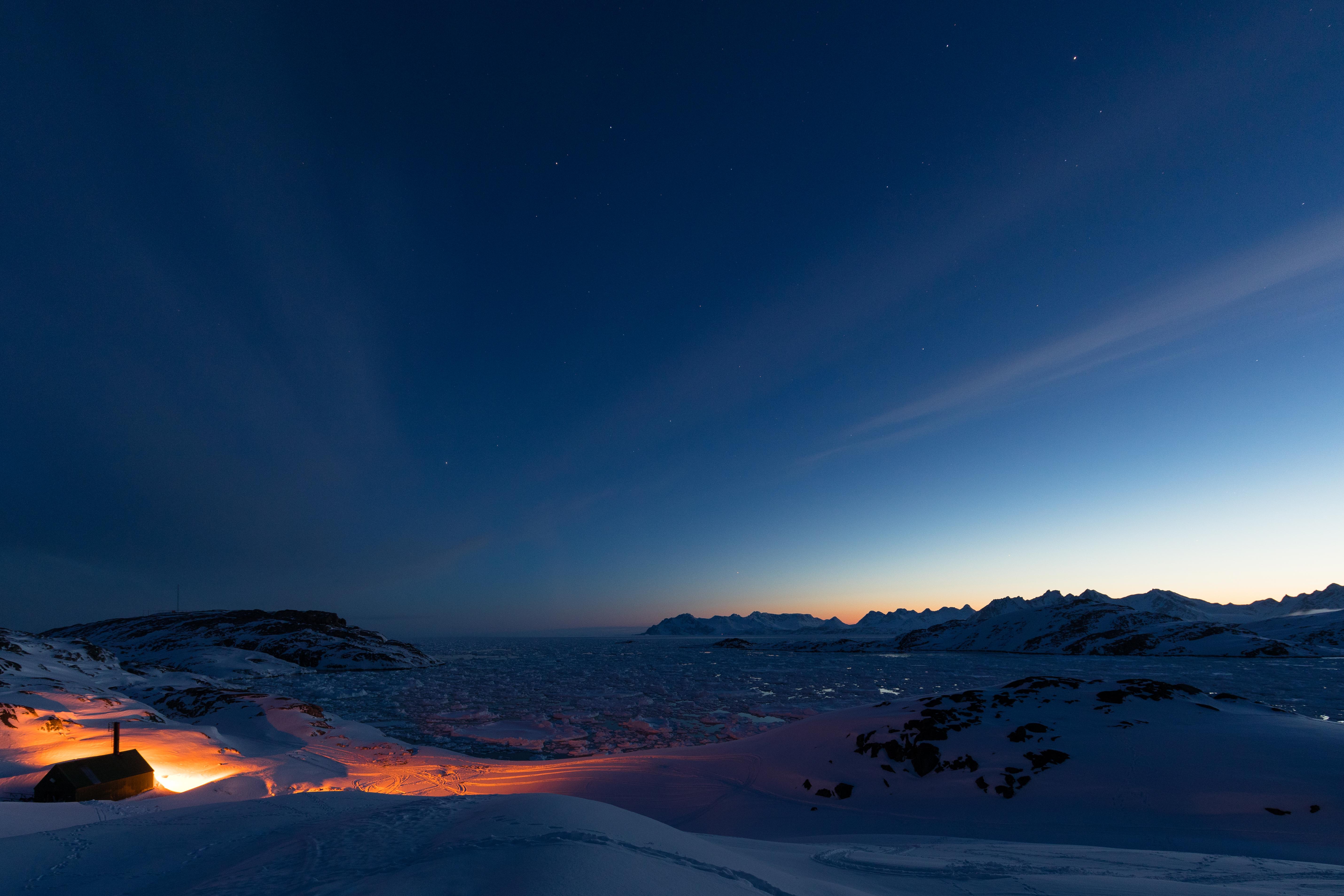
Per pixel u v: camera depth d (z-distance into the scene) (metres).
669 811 30.12
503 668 181.88
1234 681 106.50
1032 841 20.80
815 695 98.19
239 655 158.50
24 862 12.68
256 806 17.09
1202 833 20.02
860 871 13.43
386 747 52.97
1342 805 20.22
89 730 45.28
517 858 8.80
